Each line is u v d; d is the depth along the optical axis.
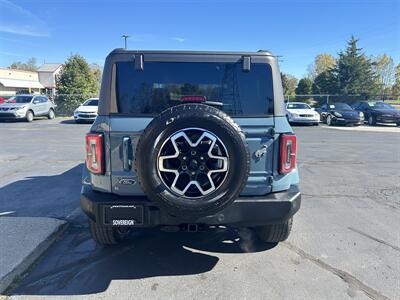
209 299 2.74
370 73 52.31
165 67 3.08
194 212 2.64
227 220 2.89
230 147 2.64
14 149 10.38
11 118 20.25
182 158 2.64
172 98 3.10
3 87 57.75
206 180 2.68
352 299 2.75
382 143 12.56
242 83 3.10
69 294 2.81
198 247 3.73
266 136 3.02
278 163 3.05
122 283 2.99
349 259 3.44
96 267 3.27
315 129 18.31
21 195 5.53
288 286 2.94
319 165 8.33
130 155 2.94
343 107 21.11
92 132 2.96
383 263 3.35
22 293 2.81
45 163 8.23
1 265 3.14
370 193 5.84
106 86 3.02
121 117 2.97
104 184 3.00
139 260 3.42
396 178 6.96
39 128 17.12
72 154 9.55
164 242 3.86
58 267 3.26
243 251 3.63
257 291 2.86
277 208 2.93
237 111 3.10
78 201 5.22
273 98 3.07
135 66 3.03
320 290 2.88
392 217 4.65
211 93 3.11
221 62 3.09
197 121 2.62
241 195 3.03
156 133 2.61
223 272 3.19
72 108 29.73
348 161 8.91
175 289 2.89
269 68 3.09
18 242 3.62
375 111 20.33
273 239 3.66
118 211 2.85
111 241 3.56
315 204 5.20
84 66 37.19
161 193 2.61
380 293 2.84
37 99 22.39
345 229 4.21
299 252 3.59
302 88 56.94
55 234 3.93
